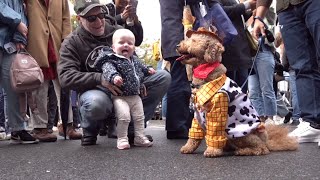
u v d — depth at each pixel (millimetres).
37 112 4598
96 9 3979
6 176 2439
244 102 3037
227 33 4012
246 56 4375
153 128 7613
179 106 4465
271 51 5680
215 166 2572
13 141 4383
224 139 2967
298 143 3430
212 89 2945
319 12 3324
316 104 3623
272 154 3025
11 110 4277
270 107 5750
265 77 5672
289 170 2381
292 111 7840
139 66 3957
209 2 4281
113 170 2541
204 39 2986
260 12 4031
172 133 4504
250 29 4852
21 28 4285
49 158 3139
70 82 3830
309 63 3604
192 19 4156
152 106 4227
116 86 3646
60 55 4020
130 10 4590
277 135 3227
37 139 4559
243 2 4527
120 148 3635
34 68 4156
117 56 3686
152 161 2844
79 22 4125
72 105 4988
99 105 3717
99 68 3783
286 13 3658
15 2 4398
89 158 3080
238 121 3016
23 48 4348
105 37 4121
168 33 4227
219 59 3021
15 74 4102
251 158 2857
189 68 3898
